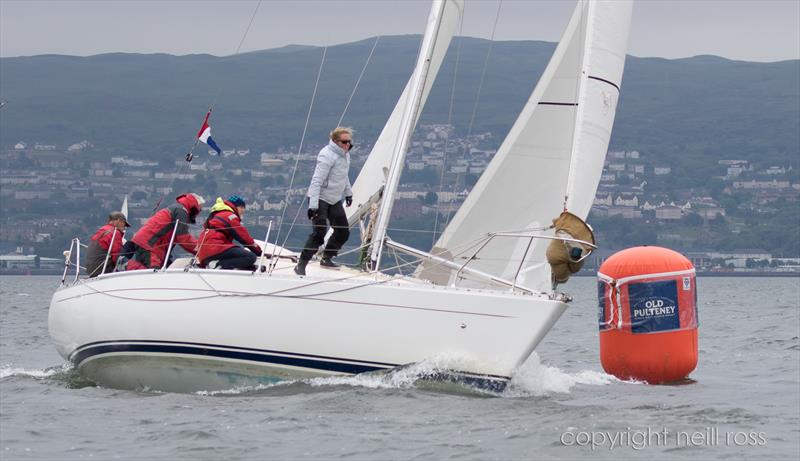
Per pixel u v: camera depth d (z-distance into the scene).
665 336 40.97
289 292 33.59
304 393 33.91
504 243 39.12
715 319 94.00
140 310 34.78
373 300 33.38
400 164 36.09
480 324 33.19
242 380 34.41
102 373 36.88
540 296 33.47
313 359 33.75
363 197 43.47
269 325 33.69
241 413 31.94
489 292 33.31
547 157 39.28
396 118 43.59
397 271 37.62
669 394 38.56
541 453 28.22
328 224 40.44
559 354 57.41
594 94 39.34
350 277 34.62
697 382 42.62
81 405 33.97
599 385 40.19
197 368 34.66
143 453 27.94
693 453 28.78
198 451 28.02
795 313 104.94
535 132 39.28
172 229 38.06
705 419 33.16
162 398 34.62
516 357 33.09
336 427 30.28
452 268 37.62
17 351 57.59
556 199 39.22
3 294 163.00
